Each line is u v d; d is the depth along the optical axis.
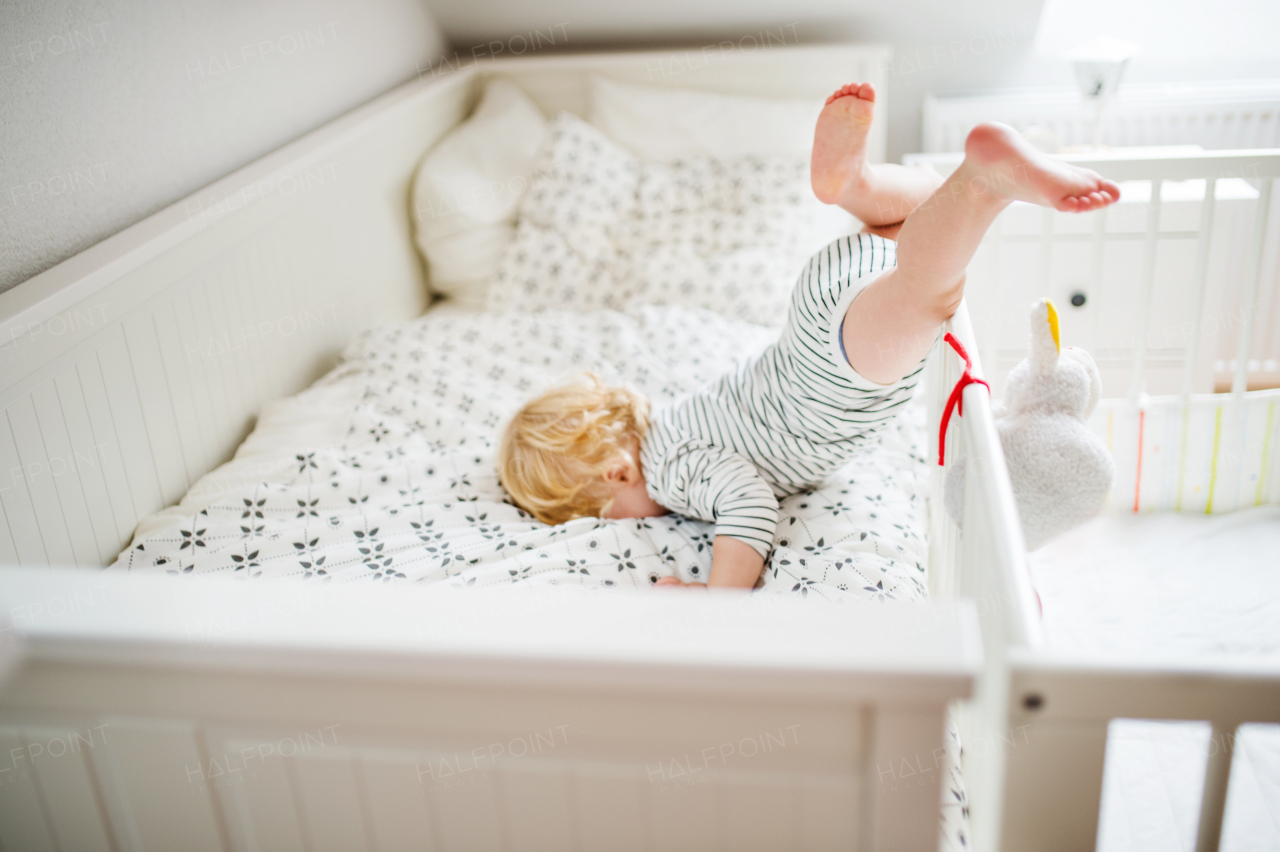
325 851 0.66
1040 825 0.55
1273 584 1.43
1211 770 0.53
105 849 0.67
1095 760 0.53
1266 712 0.50
